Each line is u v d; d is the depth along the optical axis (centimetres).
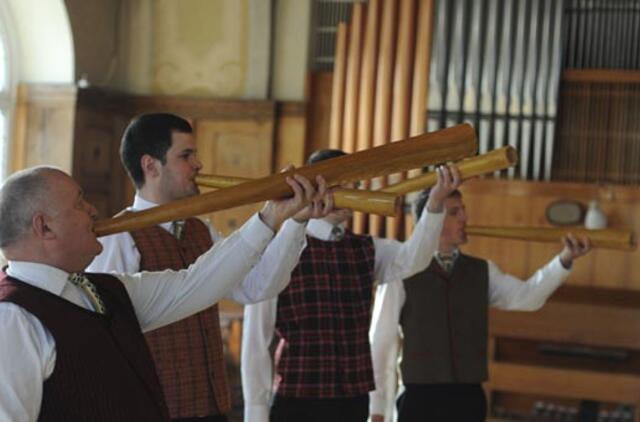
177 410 265
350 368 328
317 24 812
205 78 815
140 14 821
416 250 323
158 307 218
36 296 191
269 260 238
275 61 811
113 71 816
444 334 370
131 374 199
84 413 190
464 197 715
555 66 731
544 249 698
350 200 209
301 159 796
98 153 784
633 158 746
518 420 634
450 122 750
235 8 805
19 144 752
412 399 369
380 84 760
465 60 745
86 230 200
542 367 608
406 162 196
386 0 759
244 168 802
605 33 747
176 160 272
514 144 741
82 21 761
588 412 627
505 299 382
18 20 750
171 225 281
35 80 758
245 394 329
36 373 185
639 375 596
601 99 750
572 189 702
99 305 203
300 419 324
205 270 216
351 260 334
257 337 327
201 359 272
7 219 196
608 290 674
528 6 735
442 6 747
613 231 337
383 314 369
